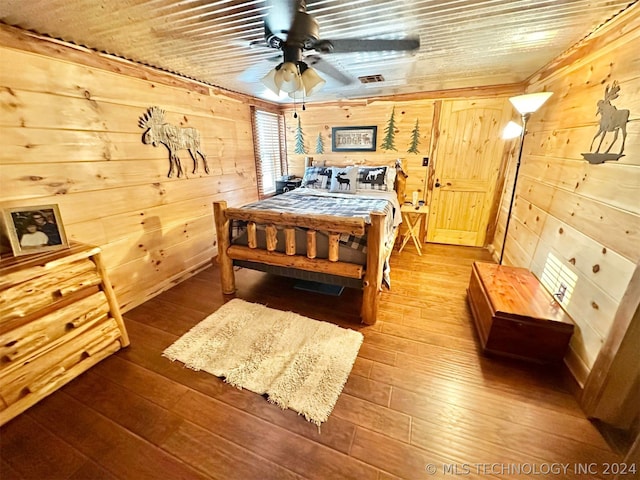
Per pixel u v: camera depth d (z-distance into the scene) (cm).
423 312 234
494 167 361
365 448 128
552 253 209
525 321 170
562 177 209
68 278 158
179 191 282
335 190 375
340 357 182
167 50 204
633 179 136
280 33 151
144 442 131
